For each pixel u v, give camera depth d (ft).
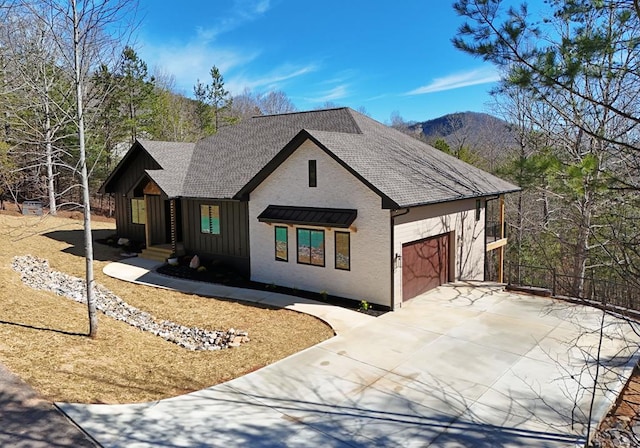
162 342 36.60
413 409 26.58
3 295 41.75
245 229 60.70
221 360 33.63
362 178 45.06
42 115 38.50
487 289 55.01
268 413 25.79
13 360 28.07
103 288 54.54
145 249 74.54
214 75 178.19
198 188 66.49
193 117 182.39
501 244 70.54
